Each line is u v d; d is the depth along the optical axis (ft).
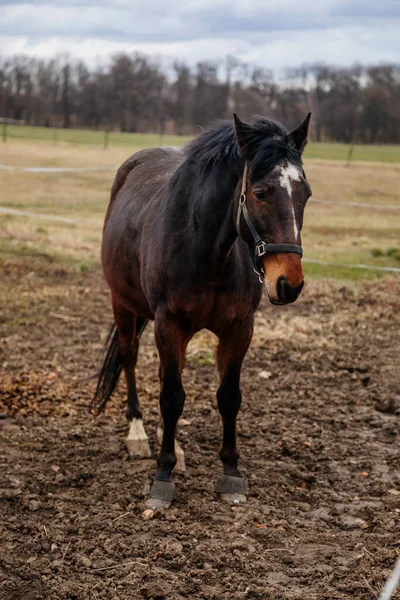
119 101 217.15
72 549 11.30
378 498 13.67
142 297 15.21
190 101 179.93
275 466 14.90
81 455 15.20
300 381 20.66
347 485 14.25
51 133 171.12
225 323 12.89
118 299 16.26
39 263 37.78
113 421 17.33
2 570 10.66
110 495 13.29
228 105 167.63
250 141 11.14
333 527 12.50
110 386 16.83
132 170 17.21
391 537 11.92
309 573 10.69
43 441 15.88
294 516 12.80
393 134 166.20
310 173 94.32
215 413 17.98
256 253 11.13
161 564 10.92
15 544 11.43
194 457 15.19
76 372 20.98
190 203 12.60
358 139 168.66
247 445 16.07
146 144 139.64
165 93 210.59
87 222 53.78
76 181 84.74
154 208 13.85
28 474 14.06
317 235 52.80
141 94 214.90
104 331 25.89
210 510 12.77
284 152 10.90
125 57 222.48
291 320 27.43
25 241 43.60
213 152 12.31
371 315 28.63
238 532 11.95
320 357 22.98
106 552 11.19
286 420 17.65
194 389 19.75
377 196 78.23
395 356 23.35
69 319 27.35
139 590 10.14
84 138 155.22
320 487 14.12
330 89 169.07
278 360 22.72
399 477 14.57
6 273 35.09
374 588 10.25
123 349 16.49
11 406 17.84
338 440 16.61
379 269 38.45
